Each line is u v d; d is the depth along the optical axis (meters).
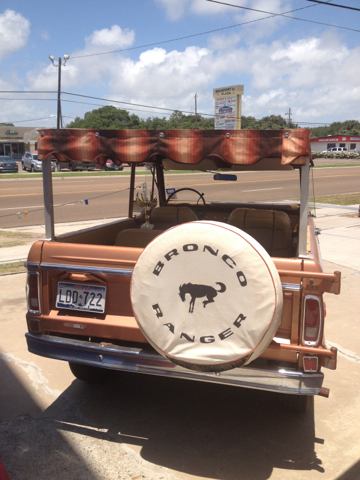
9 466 2.76
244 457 2.88
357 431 3.18
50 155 3.20
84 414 3.37
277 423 3.27
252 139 2.76
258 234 3.74
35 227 11.41
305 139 2.67
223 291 2.45
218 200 5.70
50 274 3.18
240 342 2.44
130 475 2.70
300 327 2.67
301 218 2.78
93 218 13.00
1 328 4.98
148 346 3.19
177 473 2.72
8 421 3.25
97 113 102.38
